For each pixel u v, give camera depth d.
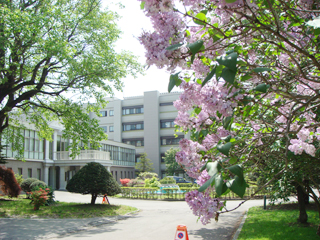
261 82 2.77
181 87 2.52
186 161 2.62
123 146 44.75
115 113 53.28
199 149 2.66
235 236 7.77
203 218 2.33
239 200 19.75
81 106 15.85
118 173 42.34
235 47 2.29
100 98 15.48
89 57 14.50
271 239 7.07
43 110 17.45
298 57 3.37
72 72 14.16
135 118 52.62
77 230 9.53
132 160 48.12
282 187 6.98
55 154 30.38
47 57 13.62
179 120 2.99
